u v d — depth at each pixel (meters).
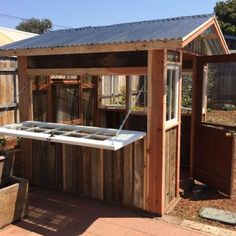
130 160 4.27
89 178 4.68
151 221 4.01
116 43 3.86
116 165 4.40
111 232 3.74
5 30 8.78
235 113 11.24
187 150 6.32
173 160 4.49
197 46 5.11
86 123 7.10
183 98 9.96
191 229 3.80
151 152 4.09
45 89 5.72
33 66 5.01
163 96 3.92
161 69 3.87
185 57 5.38
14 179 4.20
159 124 3.98
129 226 3.88
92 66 4.43
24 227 3.86
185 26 4.17
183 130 6.33
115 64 4.23
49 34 5.88
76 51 4.23
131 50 3.85
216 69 11.53
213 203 4.59
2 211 3.78
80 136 4.19
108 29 5.29
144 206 4.23
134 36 4.07
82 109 6.90
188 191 5.14
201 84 5.32
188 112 6.38
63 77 6.24
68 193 4.90
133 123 6.72
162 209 4.14
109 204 4.51
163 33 3.91
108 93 7.96
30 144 5.19
